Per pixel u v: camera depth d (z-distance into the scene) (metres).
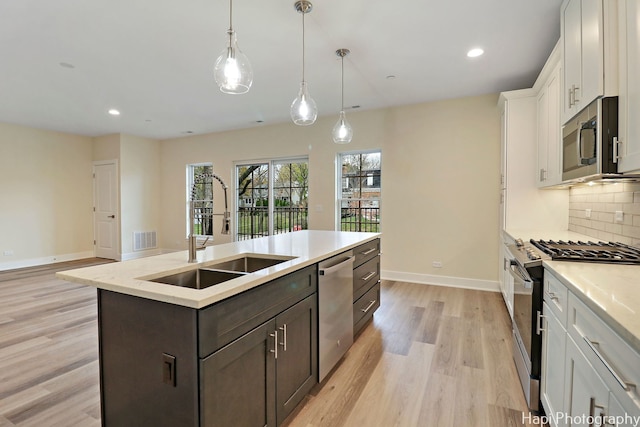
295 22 2.47
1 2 2.18
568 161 2.18
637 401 0.83
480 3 2.24
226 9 2.30
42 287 4.33
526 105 3.26
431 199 4.45
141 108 4.68
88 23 2.46
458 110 4.27
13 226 5.59
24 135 5.71
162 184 6.97
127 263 1.80
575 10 1.99
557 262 1.69
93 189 6.66
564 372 1.42
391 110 4.65
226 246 2.43
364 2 2.23
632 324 0.87
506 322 3.11
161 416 1.28
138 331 1.33
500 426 1.72
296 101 2.62
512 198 3.34
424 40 2.75
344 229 5.16
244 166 6.11
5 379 2.14
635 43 1.42
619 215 2.18
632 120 1.45
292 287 1.74
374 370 2.28
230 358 1.31
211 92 4.02
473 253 4.24
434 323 3.11
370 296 3.06
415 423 1.75
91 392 2.01
